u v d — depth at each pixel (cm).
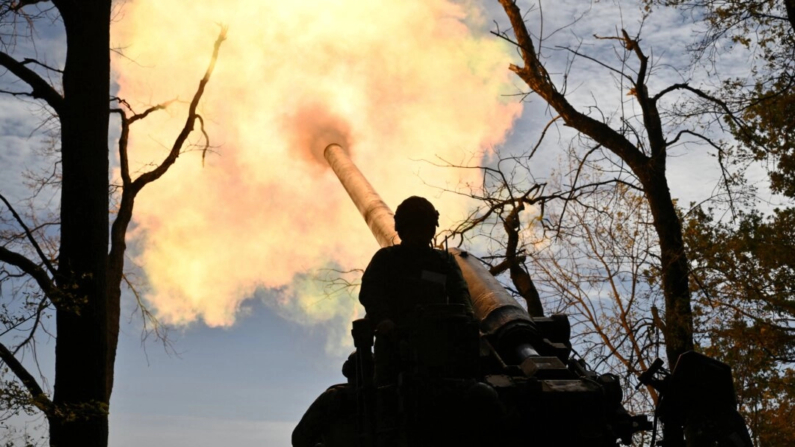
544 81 1689
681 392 726
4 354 1047
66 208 1093
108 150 1128
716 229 1800
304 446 773
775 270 1797
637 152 1666
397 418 695
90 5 1126
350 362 789
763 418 1939
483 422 666
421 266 764
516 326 823
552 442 696
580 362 775
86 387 1056
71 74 1119
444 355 668
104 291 1089
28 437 980
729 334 1795
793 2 1636
